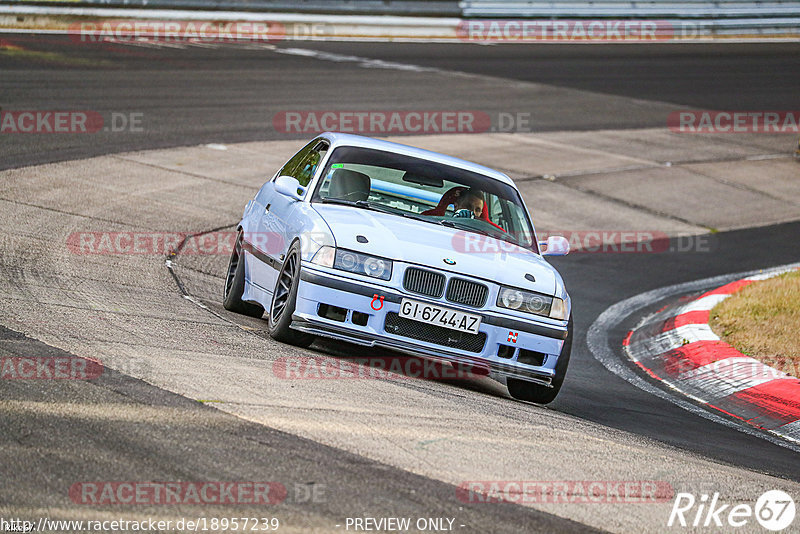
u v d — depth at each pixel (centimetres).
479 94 8706
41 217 3647
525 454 1748
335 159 2702
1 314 2198
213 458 1484
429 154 2852
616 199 5941
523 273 2381
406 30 11869
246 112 6794
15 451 1423
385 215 2520
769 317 3456
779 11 14025
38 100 6197
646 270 4575
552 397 2417
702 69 11219
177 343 2175
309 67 8994
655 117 8694
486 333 2289
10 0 9612
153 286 2928
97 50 8612
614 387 2802
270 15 11094
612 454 1866
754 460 2142
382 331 2253
